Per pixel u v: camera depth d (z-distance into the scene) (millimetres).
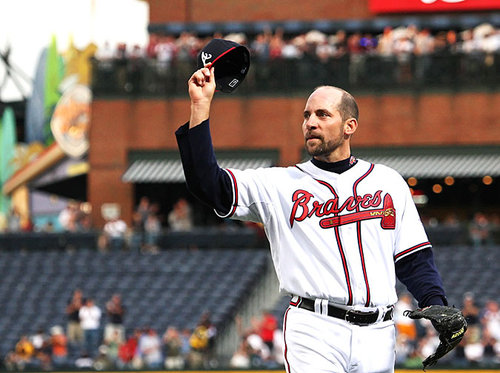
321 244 17641
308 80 89500
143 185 94500
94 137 90625
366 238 17734
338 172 18125
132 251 81562
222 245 81938
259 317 74500
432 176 86625
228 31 96375
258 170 18125
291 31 96312
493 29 91438
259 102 90000
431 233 81000
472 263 77125
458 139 88938
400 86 89125
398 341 60844
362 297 17469
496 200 99000
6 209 142375
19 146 149125
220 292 75688
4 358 70125
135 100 90750
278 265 18016
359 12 96500
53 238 83562
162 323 71625
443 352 17656
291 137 89562
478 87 88688
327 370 17375
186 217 84625
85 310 68688
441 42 89438
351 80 89250
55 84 146125
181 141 17031
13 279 79438
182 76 90312
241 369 54062
